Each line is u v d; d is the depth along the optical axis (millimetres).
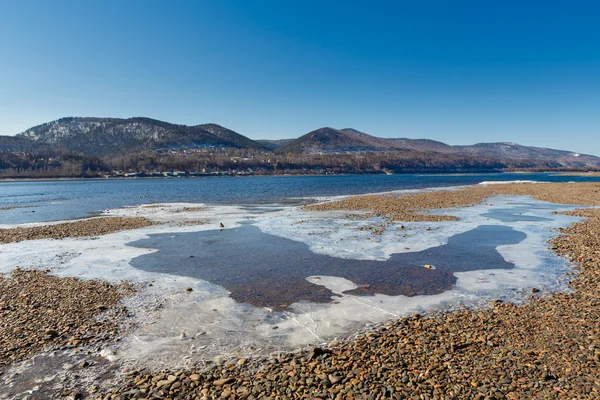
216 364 6965
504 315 8859
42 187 79062
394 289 11195
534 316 8695
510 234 19328
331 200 39812
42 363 7020
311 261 14477
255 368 6766
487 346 7188
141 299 10430
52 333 8156
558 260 14047
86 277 12477
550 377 5926
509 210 28984
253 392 5918
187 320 9047
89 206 36531
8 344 7691
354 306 9883
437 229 20906
